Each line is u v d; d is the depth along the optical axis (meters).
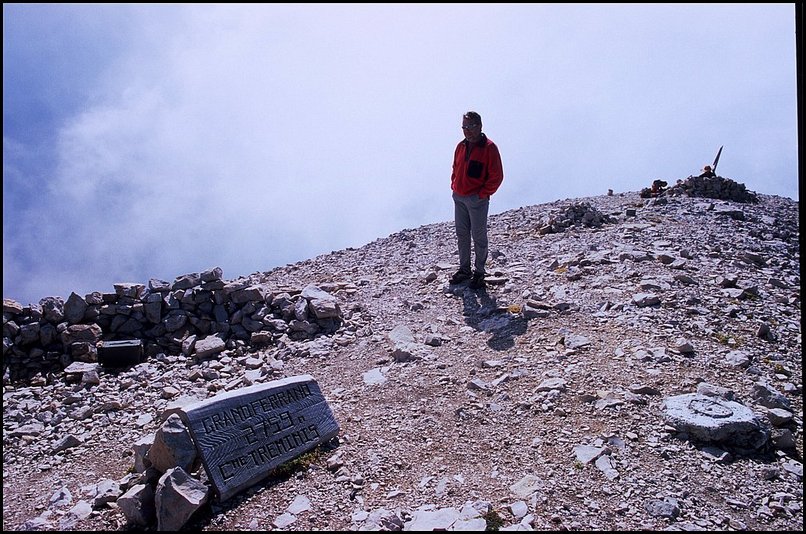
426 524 4.17
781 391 5.79
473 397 6.11
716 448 4.93
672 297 8.06
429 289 10.05
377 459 5.12
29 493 5.09
